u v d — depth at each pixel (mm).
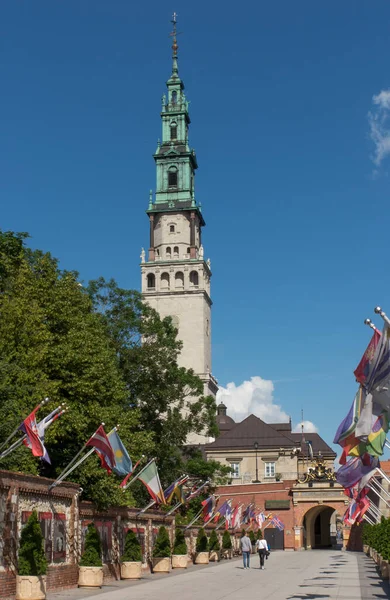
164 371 67750
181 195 135625
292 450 117125
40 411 37500
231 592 31422
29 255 52219
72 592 30250
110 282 65438
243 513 75688
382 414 27281
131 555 38906
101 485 37781
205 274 135000
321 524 115188
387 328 23516
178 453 70625
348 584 37062
